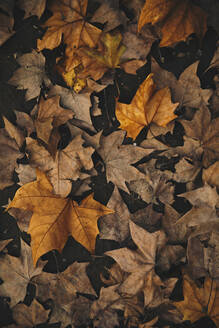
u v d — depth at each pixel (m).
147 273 1.11
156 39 1.12
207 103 1.11
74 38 1.10
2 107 1.15
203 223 1.10
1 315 1.16
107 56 1.11
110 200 1.12
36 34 1.14
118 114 1.10
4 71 1.14
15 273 1.14
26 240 1.15
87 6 1.12
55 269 1.15
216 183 1.10
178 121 1.12
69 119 1.12
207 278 1.11
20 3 1.10
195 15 1.09
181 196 1.10
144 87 1.08
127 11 1.12
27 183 1.09
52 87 1.12
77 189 1.13
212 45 1.14
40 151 1.10
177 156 1.14
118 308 1.13
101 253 1.15
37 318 1.14
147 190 1.13
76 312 1.14
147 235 1.10
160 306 1.13
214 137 1.11
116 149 1.11
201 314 1.11
